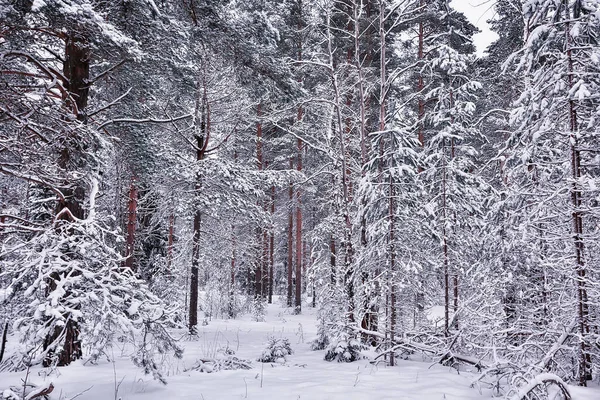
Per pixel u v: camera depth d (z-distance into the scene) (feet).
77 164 26.61
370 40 60.44
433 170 37.58
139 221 63.52
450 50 40.11
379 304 35.12
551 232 21.95
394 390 20.89
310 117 61.21
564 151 23.88
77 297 18.78
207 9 32.12
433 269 35.06
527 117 23.16
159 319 19.84
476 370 28.89
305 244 107.45
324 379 23.75
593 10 19.81
